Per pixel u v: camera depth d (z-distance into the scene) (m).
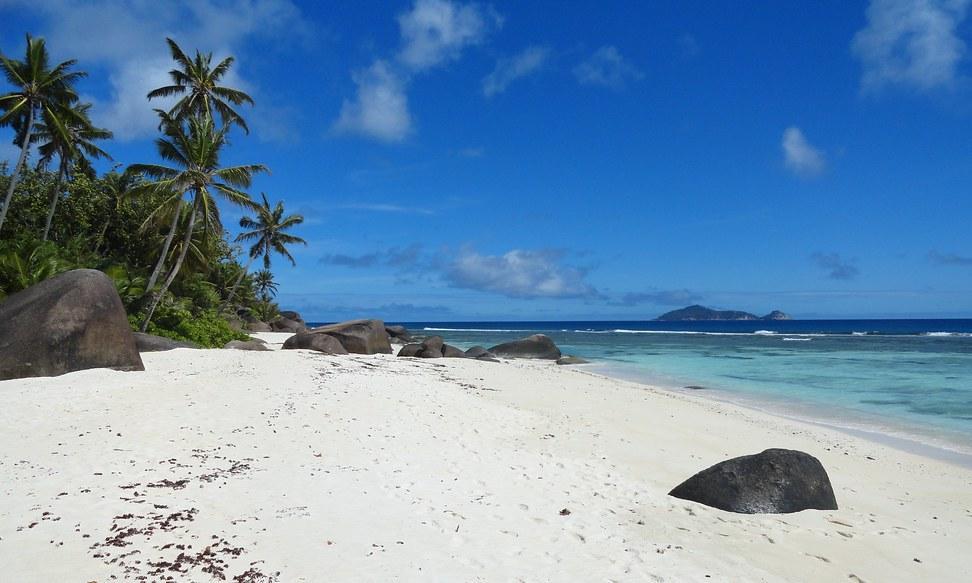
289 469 9.00
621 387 24.45
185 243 30.70
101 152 37.94
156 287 32.03
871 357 42.81
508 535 7.04
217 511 6.95
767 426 17.00
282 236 54.44
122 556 5.52
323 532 6.61
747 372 33.16
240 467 8.88
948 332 96.81
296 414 13.00
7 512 6.40
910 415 19.78
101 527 6.16
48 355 15.92
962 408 21.19
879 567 6.81
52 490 7.20
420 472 9.52
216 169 31.45
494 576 5.83
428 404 15.91
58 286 17.45
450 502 8.15
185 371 18.08
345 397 15.64
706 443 13.83
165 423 11.24
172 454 9.24
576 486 9.45
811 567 6.68
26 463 8.34
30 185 38.38
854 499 9.95
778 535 7.60
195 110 37.78
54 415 11.48
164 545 5.85
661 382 28.77
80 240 35.38
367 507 7.61
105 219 40.00
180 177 29.91
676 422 16.48
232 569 5.47
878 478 11.77
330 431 11.77
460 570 5.91
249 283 67.25
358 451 10.48
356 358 29.52
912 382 28.33
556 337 83.12
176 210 30.47
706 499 8.89
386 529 6.89
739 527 7.86
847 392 25.17
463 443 11.92
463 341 70.94
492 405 16.86
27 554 5.41
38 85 29.78
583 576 6.00
